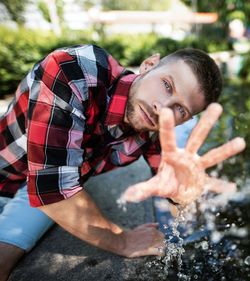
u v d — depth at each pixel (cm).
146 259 135
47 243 147
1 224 138
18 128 130
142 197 87
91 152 136
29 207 143
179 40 1241
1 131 138
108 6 3219
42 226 143
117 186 196
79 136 116
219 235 151
